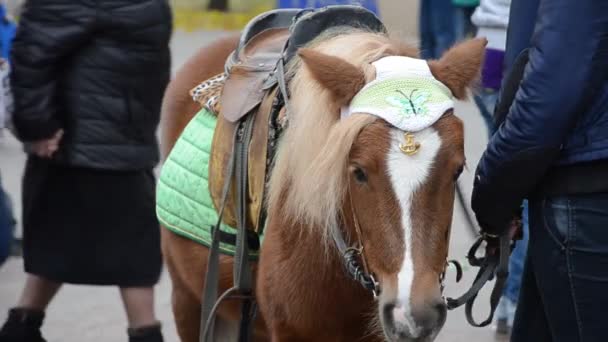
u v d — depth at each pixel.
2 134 16.05
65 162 7.26
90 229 7.43
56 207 7.43
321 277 5.49
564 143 5.12
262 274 5.84
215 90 6.86
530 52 5.02
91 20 7.00
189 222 6.70
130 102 7.28
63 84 7.19
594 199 5.11
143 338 7.61
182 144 6.91
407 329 4.69
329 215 5.07
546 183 5.27
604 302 5.18
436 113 4.84
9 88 7.33
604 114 5.02
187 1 26.67
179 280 7.33
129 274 7.52
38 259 7.51
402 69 5.07
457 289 10.08
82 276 7.49
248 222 6.07
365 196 4.84
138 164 7.38
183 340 7.66
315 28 5.83
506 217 5.45
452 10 13.28
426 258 4.72
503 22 8.68
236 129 6.07
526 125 4.99
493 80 8.89
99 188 7.36
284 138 5.51
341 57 5.30
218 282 6.45
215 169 6.35
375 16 6.02
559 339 5.46
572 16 4.79
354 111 4.94
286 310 5.70
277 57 6.32
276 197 5.54
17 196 13.16
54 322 9.47
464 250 10.91
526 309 6.00
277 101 5.77
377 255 4.81
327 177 4.98
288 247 5.59
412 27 18.91
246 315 6.30
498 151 5.18
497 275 5.65
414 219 4.73
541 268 5.40
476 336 9.20
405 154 4.75
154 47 7.29
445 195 4.81
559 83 4.86
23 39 7.00
